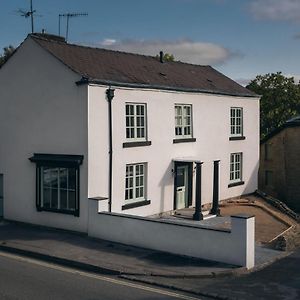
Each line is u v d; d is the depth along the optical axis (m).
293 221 23.52
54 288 11.54
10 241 16.22
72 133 17.64
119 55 22.17
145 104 19.64
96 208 16.56
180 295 11.41
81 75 17.20
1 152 19.83
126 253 14.75
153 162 20.16
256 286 12.11
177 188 21.77
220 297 11.23
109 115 17.97
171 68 23.92
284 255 15.38
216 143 23.91
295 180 29.41
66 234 17.33
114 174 18.30
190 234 14.36
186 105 21.92
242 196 26.28
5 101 19.56
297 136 29.27
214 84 24.44
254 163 27.12
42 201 18.64
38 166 18.55
